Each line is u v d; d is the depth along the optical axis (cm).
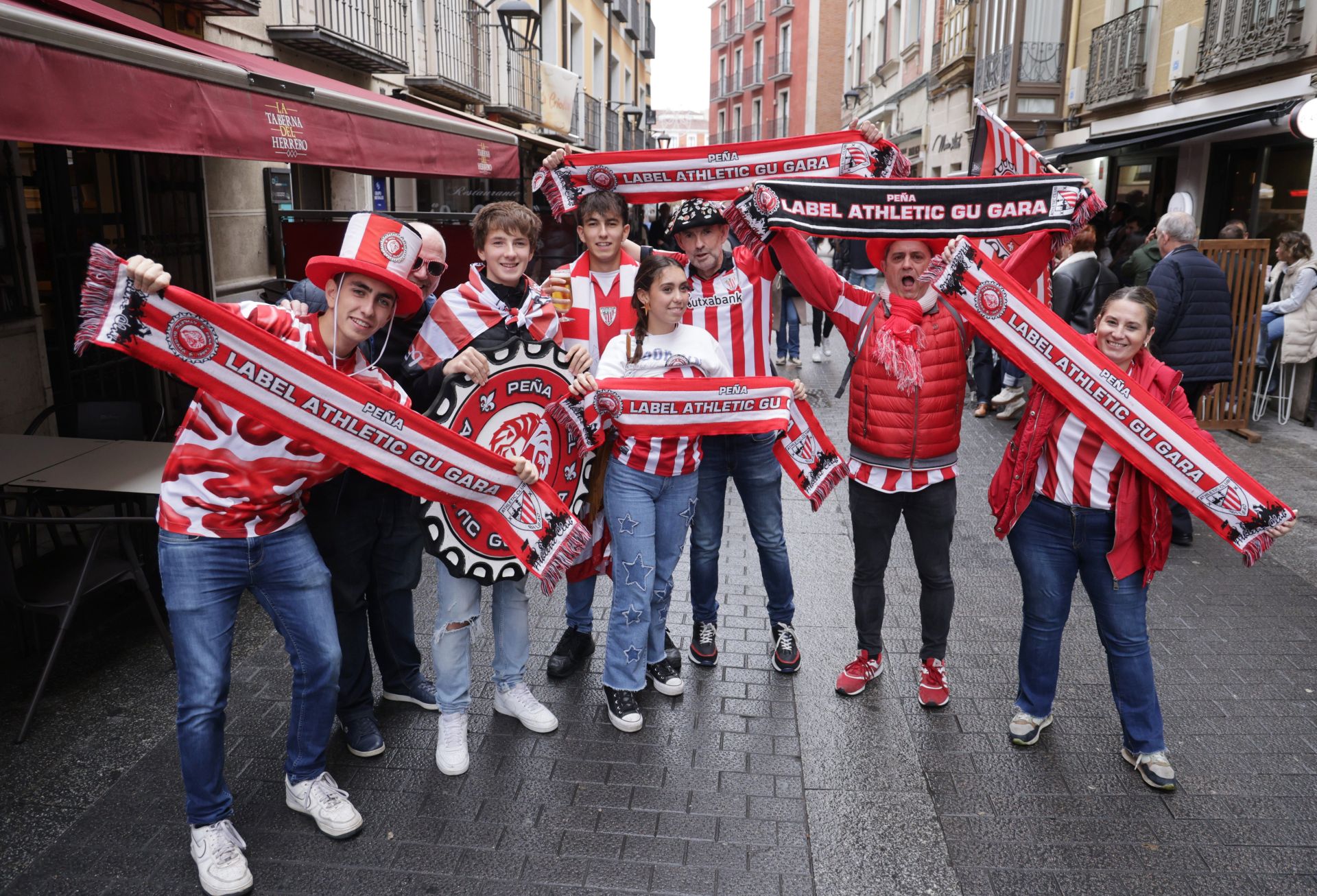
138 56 348
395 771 331
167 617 449
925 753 345
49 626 440
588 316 381
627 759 340
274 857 285
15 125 293
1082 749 348
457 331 331
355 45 944
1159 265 589
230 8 737
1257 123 994
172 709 369
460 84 1303
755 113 4969
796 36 4431
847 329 360
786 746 349
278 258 872
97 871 277
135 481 386
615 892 272
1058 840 297
